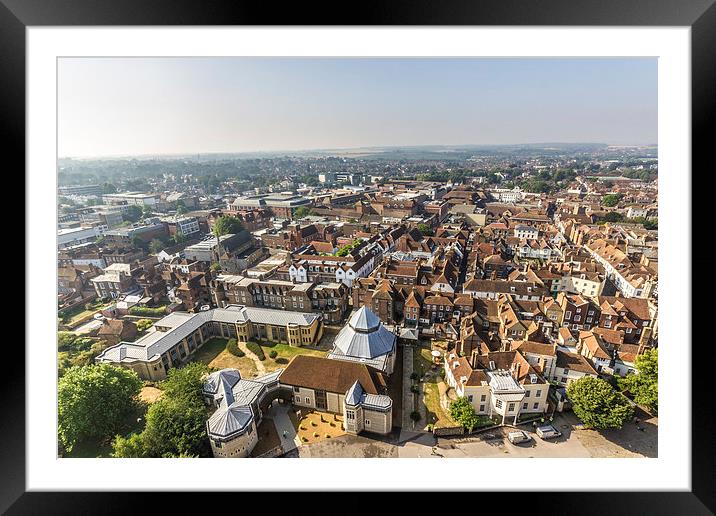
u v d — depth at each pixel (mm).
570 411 54844
